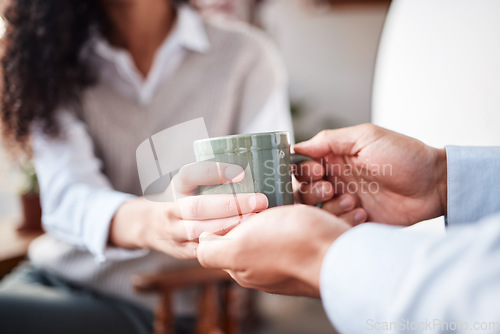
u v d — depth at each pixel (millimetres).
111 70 1149
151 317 1037
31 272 1165
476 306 235
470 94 933
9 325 923
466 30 926
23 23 1021
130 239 728
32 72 1028
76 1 1090
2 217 1927
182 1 1241
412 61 1042
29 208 1574
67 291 1083
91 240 815
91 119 1141
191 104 1217
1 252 1303
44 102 1031
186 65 1214
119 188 1177
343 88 4121
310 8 3957
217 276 954
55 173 1004
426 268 260
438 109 996
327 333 2039
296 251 359
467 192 617
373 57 4047
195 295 1064
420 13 1017
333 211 662
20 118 1029
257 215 398
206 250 430
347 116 4141
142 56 1219
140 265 1042
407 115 1067
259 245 379
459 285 242
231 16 2691
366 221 687
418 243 287
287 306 2408
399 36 1079
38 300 995
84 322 965
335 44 4070
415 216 673
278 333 2029
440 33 973
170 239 593
